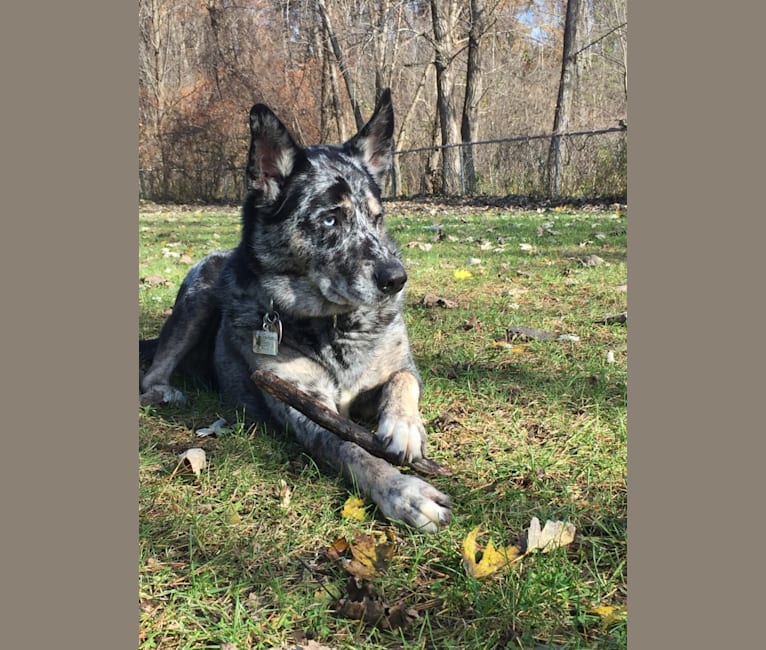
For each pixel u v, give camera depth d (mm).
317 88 30781
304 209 3736
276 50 29016
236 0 27953
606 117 30078
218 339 4375
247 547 2645
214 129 28672
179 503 2951
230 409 4148
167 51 30156
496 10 25500
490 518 2770
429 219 15570
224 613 2281
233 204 27359
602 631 2154
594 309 5910
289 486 3107
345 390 3844
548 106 31656
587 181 19219
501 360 4676
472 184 23375
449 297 6637
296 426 3465
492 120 32094
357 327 3775
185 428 3830
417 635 2174
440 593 2350
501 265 8086
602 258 8359
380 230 3955
